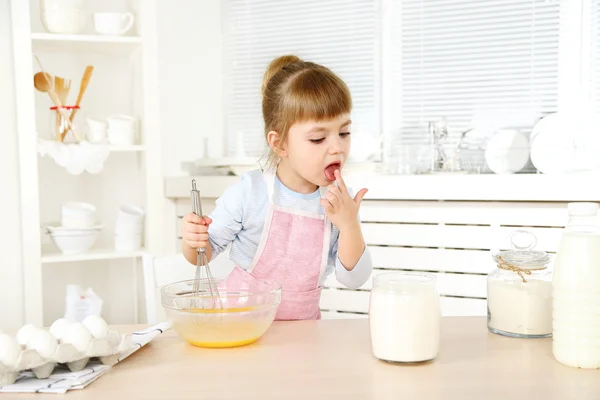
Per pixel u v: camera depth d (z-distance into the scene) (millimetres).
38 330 915
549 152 2301
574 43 2484
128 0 2609
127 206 2539
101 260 2721
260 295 1048
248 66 2996
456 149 2564
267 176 1479
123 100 2695
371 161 2684
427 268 2326
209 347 1027
